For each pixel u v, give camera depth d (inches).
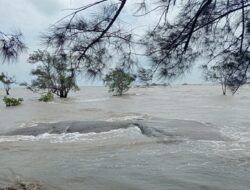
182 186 346.6
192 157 461.7
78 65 159.8
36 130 685.3
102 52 158.4
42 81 1738.4
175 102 1615.4
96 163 442.3
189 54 174.6
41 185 362.0
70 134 652.7
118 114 1048.8
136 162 441.7
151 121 765.9
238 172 388.5
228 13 160.1
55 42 150.5
